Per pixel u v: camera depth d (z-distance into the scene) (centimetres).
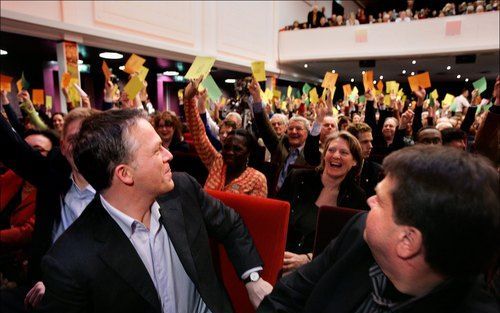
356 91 484
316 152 230
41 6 522
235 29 948
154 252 92
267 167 245
